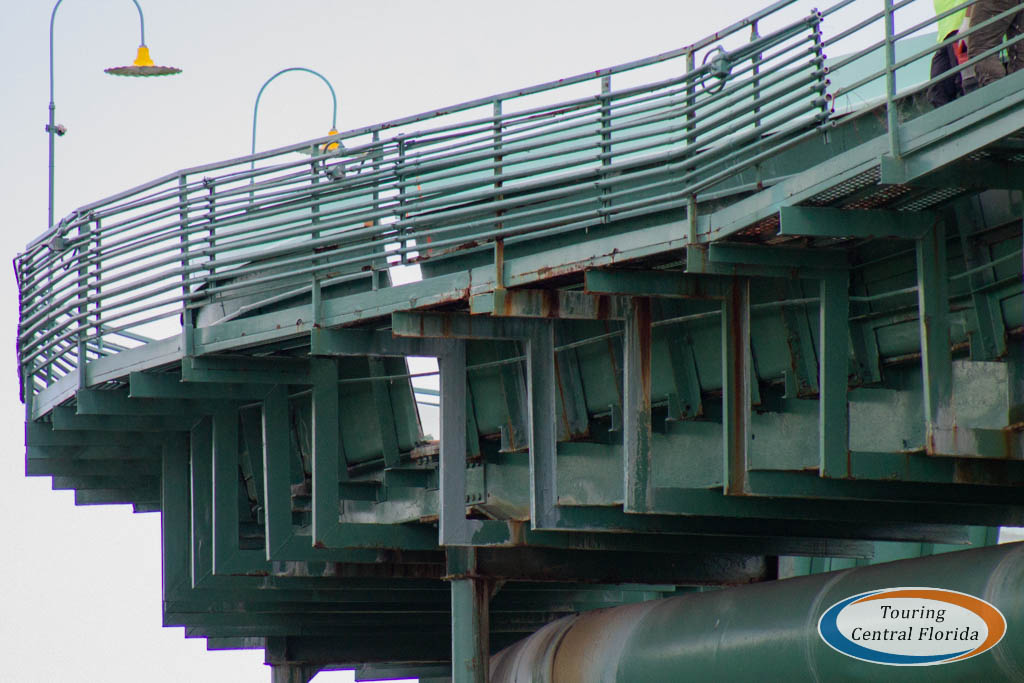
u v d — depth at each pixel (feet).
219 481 153.48
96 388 151.84
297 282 132.26
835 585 107.76
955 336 108.99
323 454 141.79
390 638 206.28
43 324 157.99
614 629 131.54
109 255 145.69
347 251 125.90
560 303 114.11
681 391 128.47
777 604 111.86
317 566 153.79
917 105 104.78
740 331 108.88
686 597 126.62
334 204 156.35
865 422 110.01
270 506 146.00
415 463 155.43
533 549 136.67
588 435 136.98
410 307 122.01
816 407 114.93
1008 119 82.28
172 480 165.78
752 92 100.27
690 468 123.75
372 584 168.66
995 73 93.40
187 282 138.62
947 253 108.17
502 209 115.96
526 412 142.10
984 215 103.60
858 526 133.49
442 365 128.36
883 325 112.06
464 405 128.47
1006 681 93.40
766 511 118.73
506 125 117.08
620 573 143.02
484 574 133.08
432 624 199.41
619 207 108.88
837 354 103.65
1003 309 103.24
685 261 111.04
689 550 138.21
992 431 97.81
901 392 107.55
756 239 103.65
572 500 130.52
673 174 121.60
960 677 95.81
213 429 154.92
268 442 146.82
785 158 115.75
